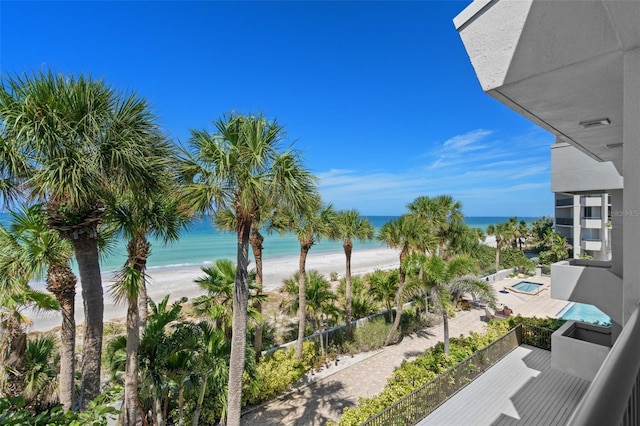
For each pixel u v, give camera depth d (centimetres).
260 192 497
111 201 501
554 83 198
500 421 562
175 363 609
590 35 169
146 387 622
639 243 165
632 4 143
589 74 184
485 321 1619
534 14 187
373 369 1114
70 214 462
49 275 571
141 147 461
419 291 1134
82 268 487
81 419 355
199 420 766
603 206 2564
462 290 1120
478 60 209
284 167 523
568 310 1844
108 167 441
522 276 2797
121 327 1426
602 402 79
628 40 155
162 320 658
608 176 508
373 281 1534
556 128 291
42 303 629
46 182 389
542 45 185
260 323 957
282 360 1034
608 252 2536
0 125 386
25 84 404
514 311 1820
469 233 2058
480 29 207
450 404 625
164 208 597
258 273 1082
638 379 101
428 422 580
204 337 684
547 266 2839
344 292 1564
